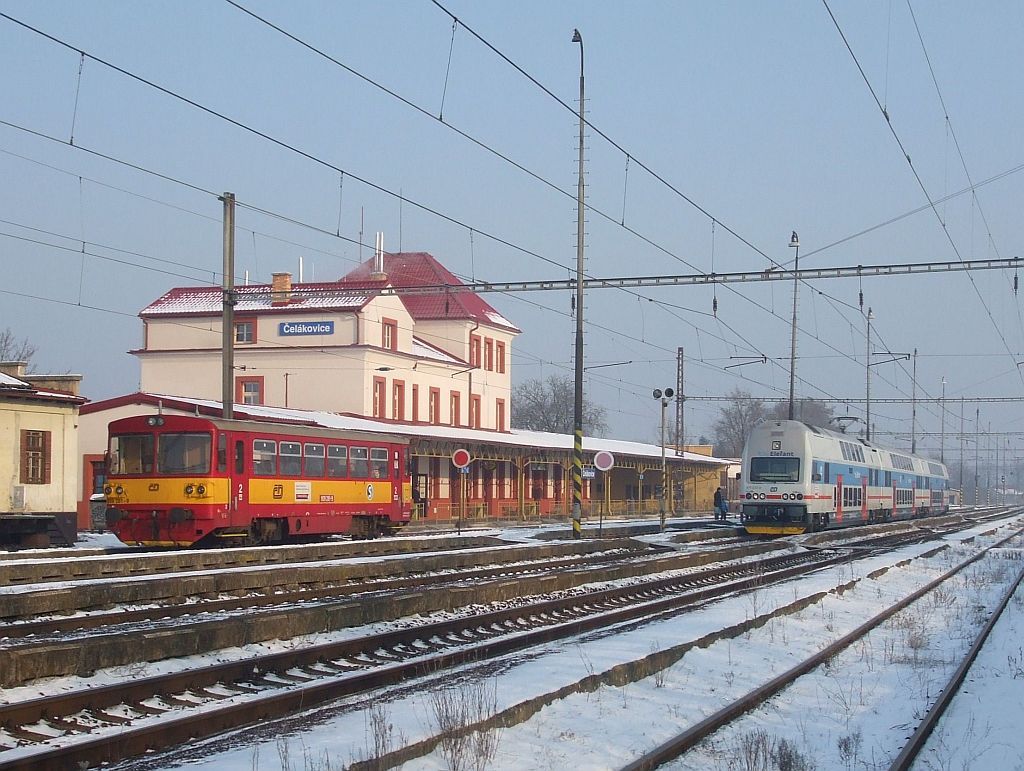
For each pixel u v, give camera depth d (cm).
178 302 5841
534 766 852
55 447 3192
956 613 1998
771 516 4184
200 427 2619
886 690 1235
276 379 5488
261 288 5769
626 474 7544
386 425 4972
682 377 6581
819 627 1722
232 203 3222
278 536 2859
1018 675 1335
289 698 1057
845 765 911
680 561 2814
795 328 5122
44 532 3119
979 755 946
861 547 3769
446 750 845
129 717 1008
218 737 945
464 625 1625
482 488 5788
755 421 13800
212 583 1912
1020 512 10688
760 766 878
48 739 916
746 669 1319
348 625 1584
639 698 1116
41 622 1481
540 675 1194
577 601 1967
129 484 2659
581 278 3444
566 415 12675
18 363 3381
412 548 3098
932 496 6900
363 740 898
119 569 2148
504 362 6838
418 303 6450
